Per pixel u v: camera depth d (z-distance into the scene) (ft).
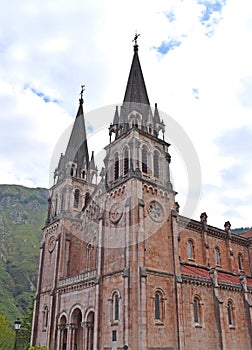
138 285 126.31
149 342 120.37
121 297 129.49
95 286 144.56
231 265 194.70
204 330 139.03
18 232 634.84
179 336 128.06
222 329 141.79
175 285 137.49
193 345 132.26
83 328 146.30
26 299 439.22
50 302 173.68
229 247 200.23
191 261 174.09
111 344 126.62
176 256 143.84
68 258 183.83
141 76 188.65
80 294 155.02
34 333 180.04
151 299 128.47
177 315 131.75
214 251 191.93
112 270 139.74
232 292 159.74
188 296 140.15
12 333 127.95
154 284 131.95
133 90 177.99
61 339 161.17
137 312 122.93
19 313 403.13
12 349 122.42
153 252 137.69
